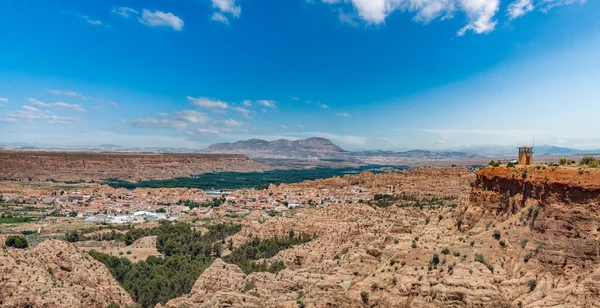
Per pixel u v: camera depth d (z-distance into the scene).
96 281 119.75
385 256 85.88
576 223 64.31
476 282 63.91
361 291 72.56
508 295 62.16
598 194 63.53
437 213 108.88
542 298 60.53
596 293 56.81
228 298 96.69
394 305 67.38
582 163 75.00
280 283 101.19
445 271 68.50
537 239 67.38
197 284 114.38
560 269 62.88
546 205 69.00
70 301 99.00
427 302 64.81
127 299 123.19
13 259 106.00
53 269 116.44
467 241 74.69
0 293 95.19
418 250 76.00
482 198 82.19
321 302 79.12
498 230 73.31
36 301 95.44
